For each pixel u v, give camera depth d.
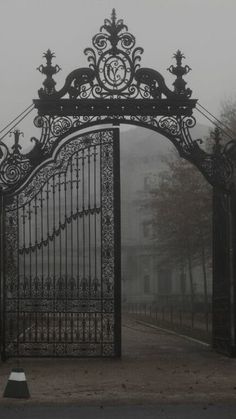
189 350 19.06
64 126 16.81
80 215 16.69
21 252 16.61
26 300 16.56
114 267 16.58
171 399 10.95
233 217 16.95
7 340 16.53
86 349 16.64
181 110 17.11
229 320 16.86
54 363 15.86
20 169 16.72
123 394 11.42
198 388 12.07
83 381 12.95
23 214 16.66
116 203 16.64
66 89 16.78
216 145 17.44
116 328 16.62
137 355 17.62
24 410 10.16
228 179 17.16
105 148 16.88
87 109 16.86
